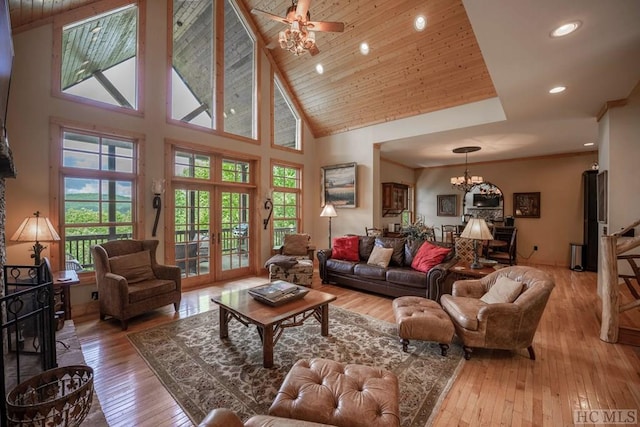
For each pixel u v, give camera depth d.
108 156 3.94
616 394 2.07
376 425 1.32
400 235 6.75
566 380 2.24
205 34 5.06
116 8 3.94
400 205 8.44
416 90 4.94
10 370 2.06
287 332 3.09
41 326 1.94
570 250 6.64
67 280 2.92
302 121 6.67
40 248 2.99
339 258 5.07
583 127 4.82
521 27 2.24
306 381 1.60
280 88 6.29
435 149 6.65
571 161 6.89
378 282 4.37
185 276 4.84
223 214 5.40
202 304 4.01
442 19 3.88
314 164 7.02
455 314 2.70
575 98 3.63
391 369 2.40
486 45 2.48
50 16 3.41
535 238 7.30
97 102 3.78
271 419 1.29
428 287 3.82
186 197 4.85
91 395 1.49
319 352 2.68
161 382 2.21
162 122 4.40
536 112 4.13
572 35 2.34
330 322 3.38
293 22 2.93
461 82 4.51
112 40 4.04
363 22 4.35
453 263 3.98
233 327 3.23
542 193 7.23
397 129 5.64
